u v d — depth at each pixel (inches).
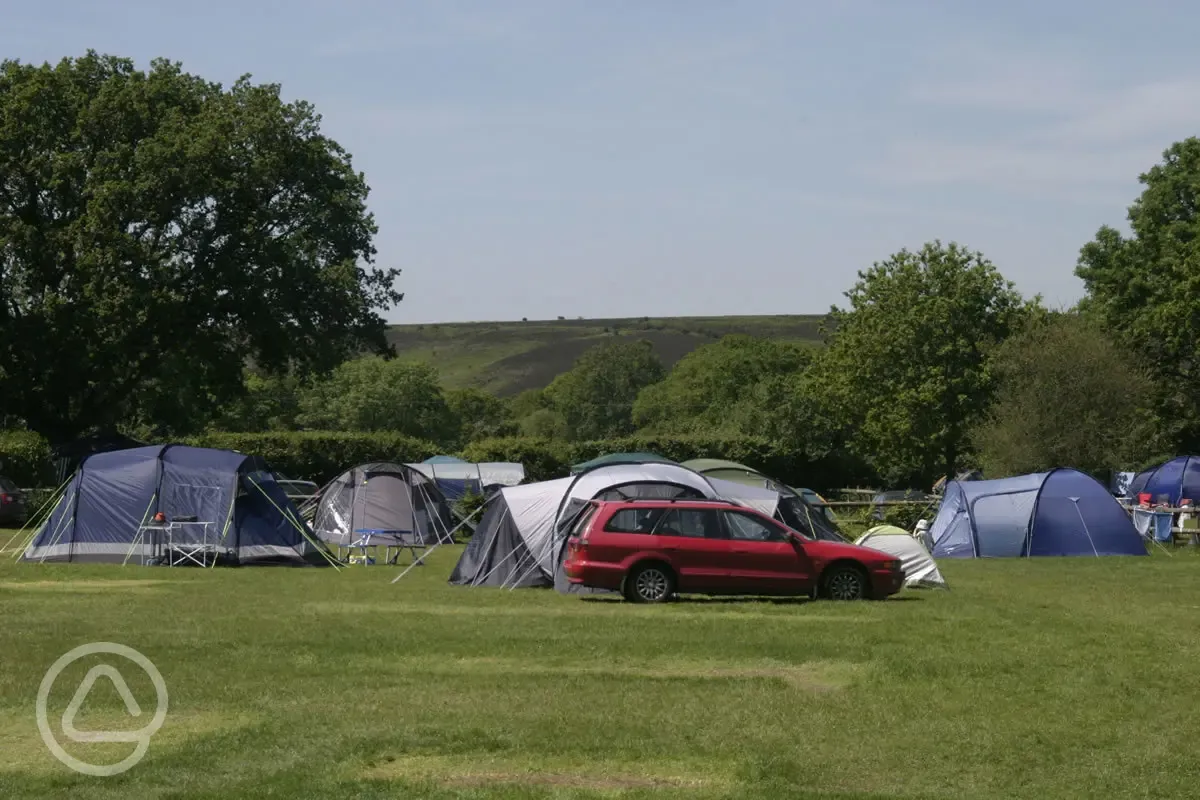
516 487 972.6
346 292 2014.0
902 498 2220.7
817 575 816.3
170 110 1886.1
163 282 1822.1
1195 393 2114.9
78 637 601.6
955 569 1141.1
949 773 369.7
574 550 810.8
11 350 1806.1
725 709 450.3
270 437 2475.4
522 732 410.0
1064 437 1809.8
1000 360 1955.0
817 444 2967.5
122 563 1094.4
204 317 1941.4
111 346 1792.6
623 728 418.3
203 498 1115.9
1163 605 824.9
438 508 1460.4
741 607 769.6
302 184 2012.8
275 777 351.3
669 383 5152.6
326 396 4768.7
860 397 2427.4
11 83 1870.1
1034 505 1328.7
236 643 592.4
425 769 366.9
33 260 1793.8
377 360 4906.5
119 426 2492.6
